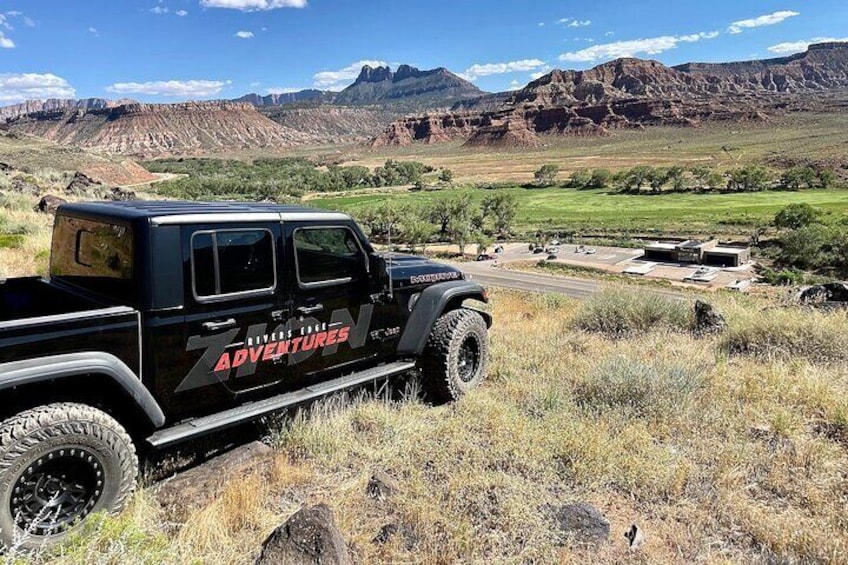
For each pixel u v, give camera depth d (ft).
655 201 512.63
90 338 9.64
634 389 15.84
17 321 8.89
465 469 11.83
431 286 16.81
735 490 11.29
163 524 9.70
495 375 18.79
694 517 10.48
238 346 11.73
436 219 357.82
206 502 10.43
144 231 10.30
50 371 8.91
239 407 12.07
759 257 266.77
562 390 16.88
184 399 11.04
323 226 13.34
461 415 15.01
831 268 241.96
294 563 8.25
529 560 9.14
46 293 12.86
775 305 32.91
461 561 9.05
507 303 42.86
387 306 15.38
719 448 13.14
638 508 10.85
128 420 10.90
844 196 470.39
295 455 12.44
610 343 24.50
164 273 10.48
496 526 10.00
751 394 16.38
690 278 214.48
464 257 265.54
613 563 9.21
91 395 10.32
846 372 18.61
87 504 9.34
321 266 13.46
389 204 341.21
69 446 9.01
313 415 13.42
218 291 11.30
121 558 7.93
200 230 10.98
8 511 8.48
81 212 11.76
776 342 22.13
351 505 10.62
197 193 392.47
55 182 104.83
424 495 10.75
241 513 10.02
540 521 10.00
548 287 153.58
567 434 13.21
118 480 9.61
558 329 28.63
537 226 391.86
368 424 14.03
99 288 11.33
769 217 377.50
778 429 13.96
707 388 17.11
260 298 12.03
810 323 22.36
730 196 514.27
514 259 258.78
